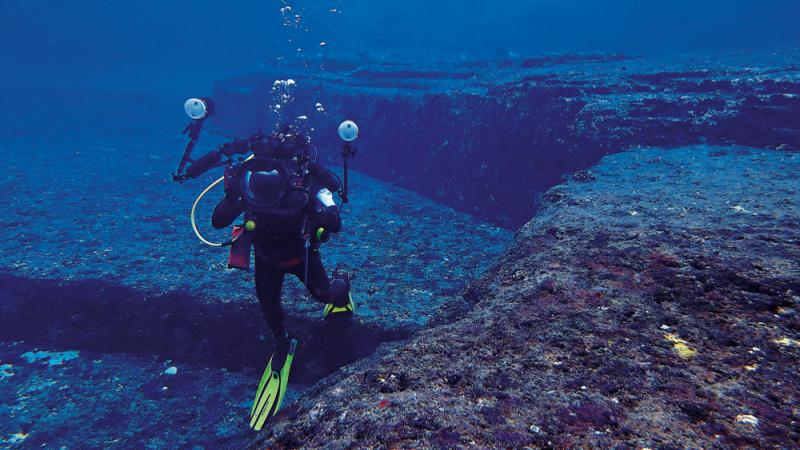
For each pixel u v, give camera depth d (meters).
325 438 1.39
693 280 2.04
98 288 4.34
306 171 2.56
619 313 1.88
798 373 1.40
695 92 6.50
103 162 11.12
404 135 9.89
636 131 5.89
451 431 1.28
